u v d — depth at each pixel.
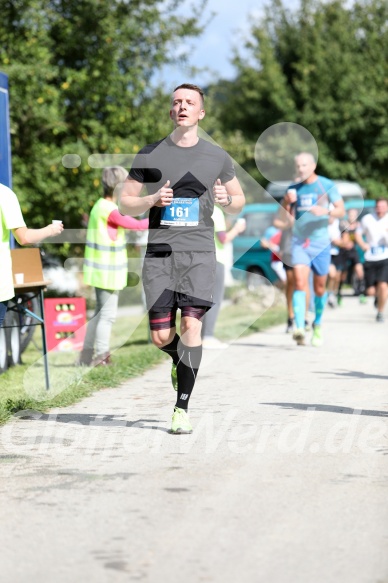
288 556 9.52
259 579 8.89
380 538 10.07
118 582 8.86
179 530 10.38
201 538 10.10
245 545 9.86
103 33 48.81
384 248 36.97
